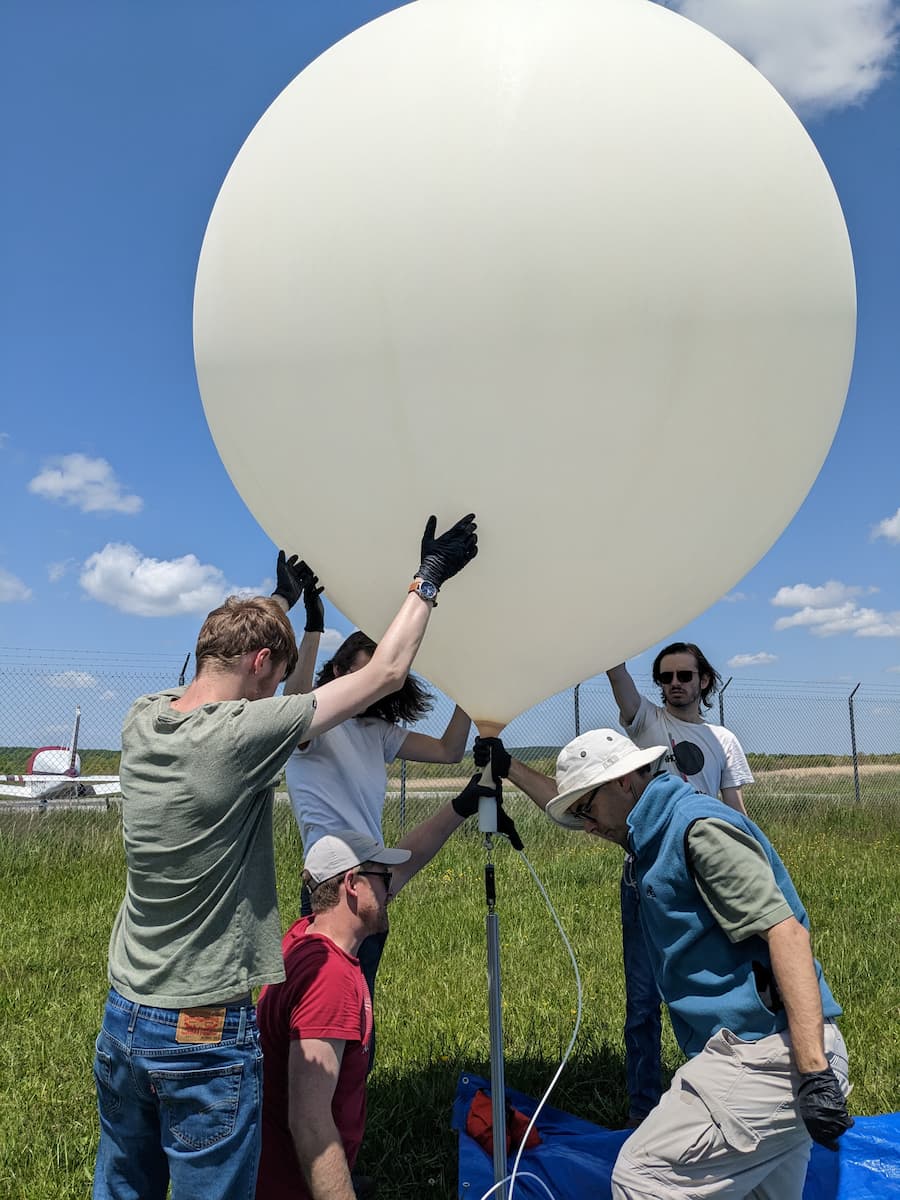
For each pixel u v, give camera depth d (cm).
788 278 186
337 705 174
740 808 304
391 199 173
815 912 576
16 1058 339
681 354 175
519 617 205
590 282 168
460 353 173
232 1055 161
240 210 198
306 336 185
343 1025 184
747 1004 187
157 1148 173
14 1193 250
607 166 168
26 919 559
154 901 164
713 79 188
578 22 181
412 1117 293
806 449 210
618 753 206
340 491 197
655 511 191
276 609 185
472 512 189
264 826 172
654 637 232
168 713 174
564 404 175
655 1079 286
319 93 192
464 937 514
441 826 232
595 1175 235
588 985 421
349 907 198
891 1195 233
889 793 1173
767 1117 183
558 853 798
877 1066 324
